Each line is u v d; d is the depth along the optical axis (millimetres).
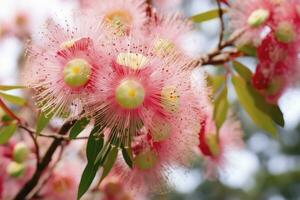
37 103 352
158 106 342
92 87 340
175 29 382
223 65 417
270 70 395
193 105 353
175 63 347
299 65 392
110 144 346
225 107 413
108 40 345
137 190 371
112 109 342
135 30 361
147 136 347
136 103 340
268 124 429
